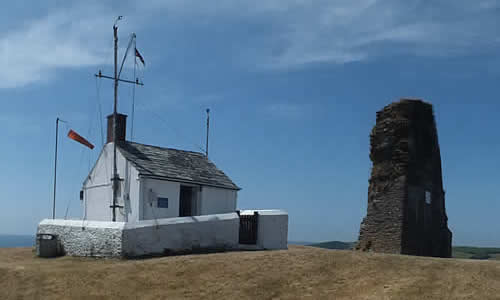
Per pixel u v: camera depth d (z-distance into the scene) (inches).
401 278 670.5
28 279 737.0
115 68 1153.4
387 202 1091.3
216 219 991.0
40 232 1006.4
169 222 920.3
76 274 748.0
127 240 862.5
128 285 708.7
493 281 643.5
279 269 737.6
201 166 1264.8
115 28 1143.0
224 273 731.4
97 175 1198.3
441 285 638.5
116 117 1152.2
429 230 1121.4
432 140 1162.0
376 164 1143.0
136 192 1074.1
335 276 702.5
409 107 1133.1
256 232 1069.8
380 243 1077.8
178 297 671.1
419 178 1109.7
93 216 1194.6
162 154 1214.9
